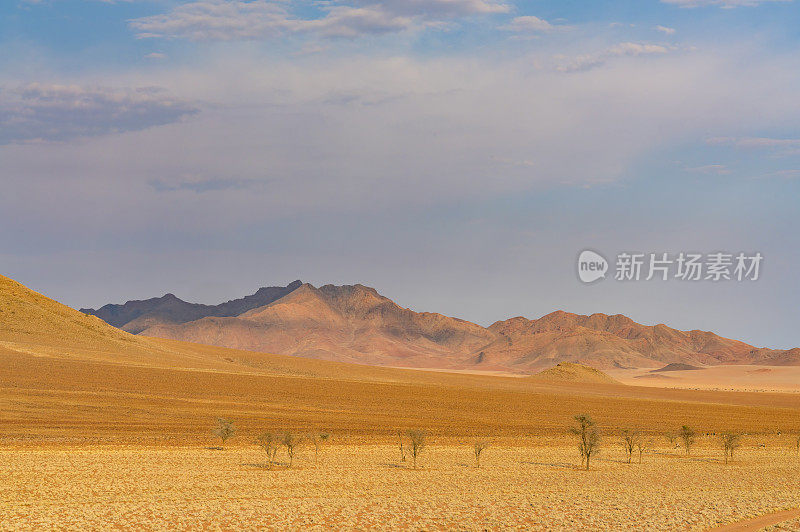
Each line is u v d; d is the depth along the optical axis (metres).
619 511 36.50
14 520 31.61
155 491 40.00
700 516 35.19
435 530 31.94
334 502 37.81
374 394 117.75
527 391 159.00
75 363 119.31
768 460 65.81
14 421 71.19
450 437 75.94
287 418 85.88
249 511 34.81
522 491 43.38
